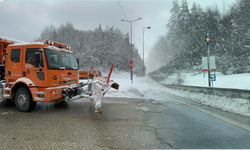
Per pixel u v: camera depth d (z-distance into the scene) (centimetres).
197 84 1767
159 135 338
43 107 596
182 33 3319
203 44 2986
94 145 291
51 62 520
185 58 3105
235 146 288
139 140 313
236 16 2400
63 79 557
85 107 598
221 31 2859
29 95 517
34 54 517
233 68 2203
